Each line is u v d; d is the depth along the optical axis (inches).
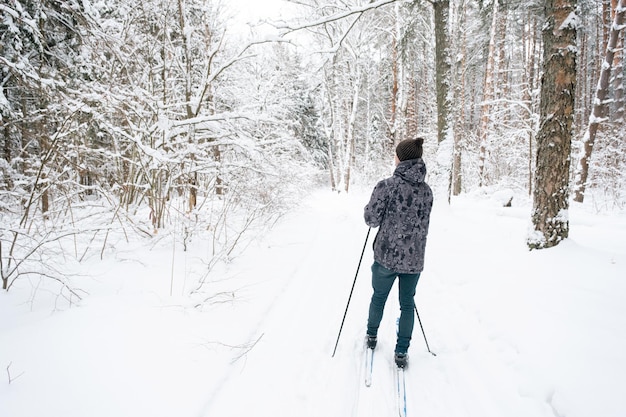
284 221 344.2
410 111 827.4
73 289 123.0
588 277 137.3
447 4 317.4
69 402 73.7
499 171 677.3
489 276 159.5
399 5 602.5
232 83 342.3
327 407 86.5
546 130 171.9
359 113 1104.8
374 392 93.5
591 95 872.3
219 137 220.5
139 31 234.5
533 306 120.2
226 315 127.4
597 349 90.5
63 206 159.9
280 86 326.0
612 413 69.9
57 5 201.6
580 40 829.8
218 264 182.7
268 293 151.8
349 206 506.6
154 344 100.5
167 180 206.1
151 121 206.7
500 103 708.0
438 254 208.8
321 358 108.9
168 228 208.1
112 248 178.2
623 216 324.8
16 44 209.0
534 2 445.7
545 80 171.6
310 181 448.1
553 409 78.7
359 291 166.7
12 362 83.3
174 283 148.6
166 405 78.6
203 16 281.1
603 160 537.3
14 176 164.6
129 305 120.2
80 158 190.4
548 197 173.3
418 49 695.1
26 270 129.0
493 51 637.3
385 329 130.3
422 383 98.1
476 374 99.0
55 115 159.5
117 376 84.2
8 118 207.8
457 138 608.7
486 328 119.3
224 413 81.1
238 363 101.2
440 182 321.4
